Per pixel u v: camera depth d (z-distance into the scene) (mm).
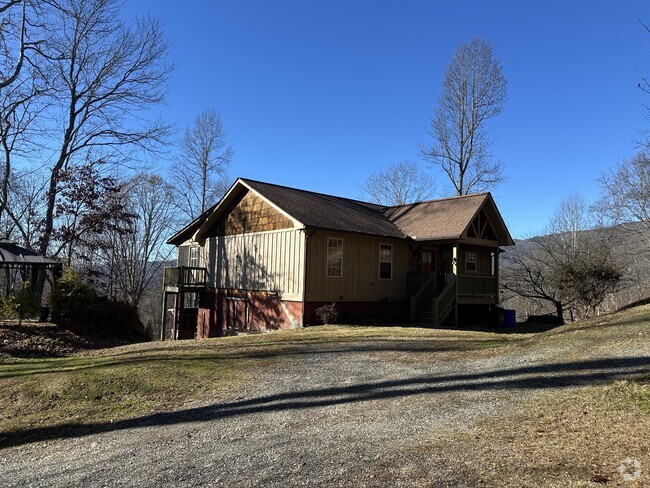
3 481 4801
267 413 6457
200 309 21750
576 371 7371
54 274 18188
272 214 18484
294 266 17188
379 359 9891
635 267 33406
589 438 4547
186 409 7082
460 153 32750
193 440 5559
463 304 20719
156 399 7781
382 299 19219
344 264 18016
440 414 5840
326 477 4062
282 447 4992
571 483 3555
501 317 21344
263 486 3979
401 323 18578
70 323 16234
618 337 9469
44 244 22828
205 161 39875
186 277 21016
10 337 13688
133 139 25859
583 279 24234
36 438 6477
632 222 29875
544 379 7125
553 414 5453
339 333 14250
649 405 5254
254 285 18984
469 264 23047
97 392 8312
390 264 19734
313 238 17062
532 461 4074
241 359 10258
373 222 20344
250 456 4793
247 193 19906
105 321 16969
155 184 37125
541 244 31484
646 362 7285
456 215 20125
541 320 24047
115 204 26109
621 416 5070
